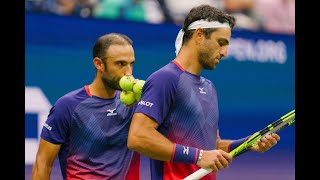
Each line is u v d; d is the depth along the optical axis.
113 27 27.62
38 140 26.08
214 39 17.88
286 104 30.44
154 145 17.09
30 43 26.03
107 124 21.03
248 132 29.69
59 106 20.89
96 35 27.31
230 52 29.55
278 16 30.52
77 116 20.91
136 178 21.50
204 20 17.88
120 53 20.84
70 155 21.08
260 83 30.05
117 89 21.03
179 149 17.19
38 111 26.16
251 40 29.98
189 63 18.08
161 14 28.41
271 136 18.47
